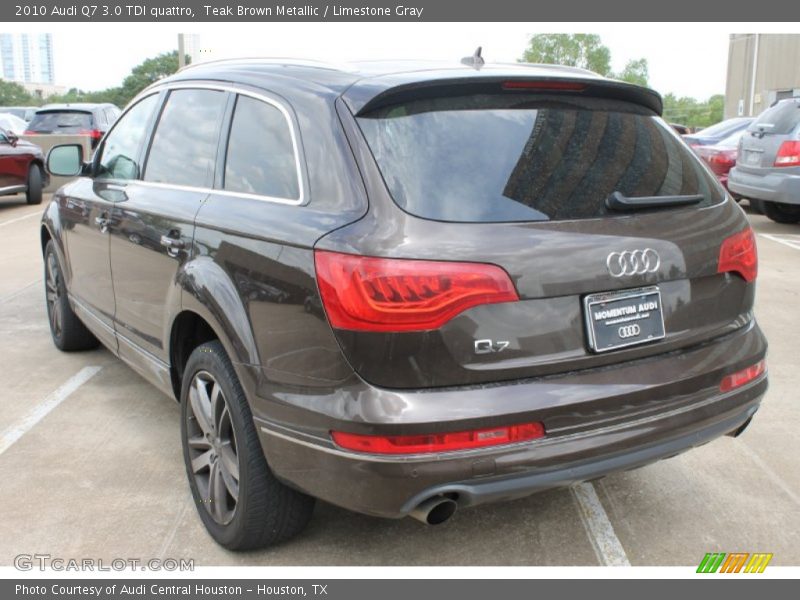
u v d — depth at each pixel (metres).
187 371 3.34
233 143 3.29
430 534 3.31
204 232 3.19
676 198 2.95
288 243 2.71
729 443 4.17
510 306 2.54
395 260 2.45
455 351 2.48
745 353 3.08
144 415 4.54
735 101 43.56
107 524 3.39
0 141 13.73
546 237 2.59
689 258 2.87
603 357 2.70
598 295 2.68
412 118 2.73
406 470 2.46
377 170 2.61
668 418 2.79
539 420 2.56
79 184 4.90
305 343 2.62
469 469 2.49
